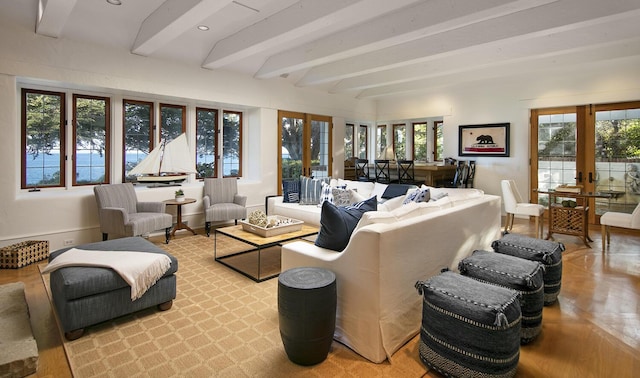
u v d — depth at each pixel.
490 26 3.99
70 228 4.40
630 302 2.91
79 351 2.17
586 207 4.70
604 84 5.58
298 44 5.04
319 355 2.04
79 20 3.99
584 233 4.67
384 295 2.09
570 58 5.32
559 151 6.20
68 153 4.61
